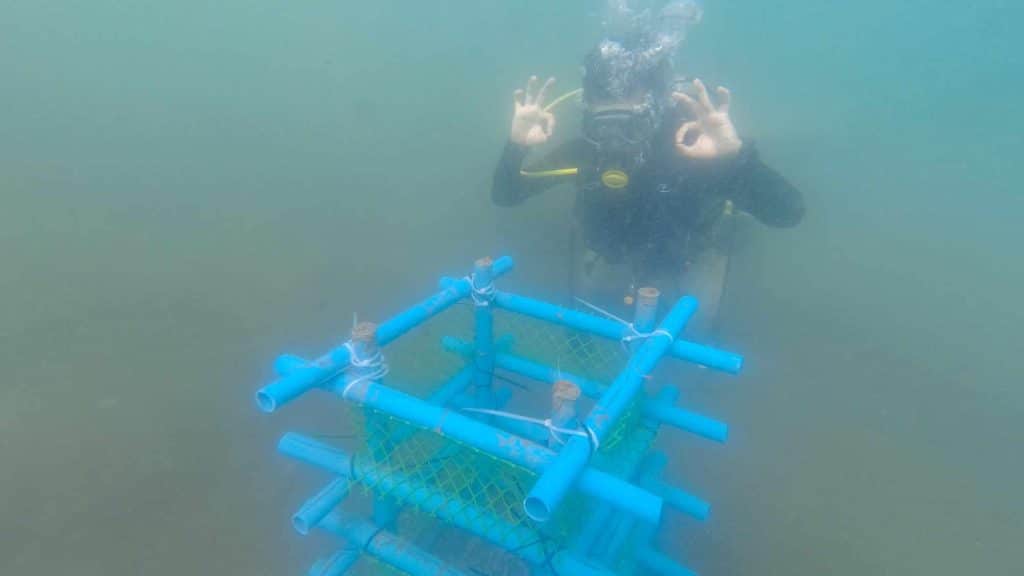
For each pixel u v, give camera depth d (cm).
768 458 314
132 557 241
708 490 294
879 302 481
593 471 145
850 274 532
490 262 235
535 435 242
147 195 621
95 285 443
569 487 134
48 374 342
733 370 203
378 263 505
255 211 598
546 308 238
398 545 199
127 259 487
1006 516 279
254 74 1266
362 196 646
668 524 274
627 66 283
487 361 255
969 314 462
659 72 295
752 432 333
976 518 278
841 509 283
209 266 484
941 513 281
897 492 293
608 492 141
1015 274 533
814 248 585
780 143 970
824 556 260
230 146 813
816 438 329
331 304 440
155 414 317
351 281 474
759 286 504
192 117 948
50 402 320
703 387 370
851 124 1205
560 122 430
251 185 668
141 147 784
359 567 226
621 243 377
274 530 261
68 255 486
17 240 502
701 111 286
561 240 539
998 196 777
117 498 266
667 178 338
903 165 934
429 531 238
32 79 1095
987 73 1791
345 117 973
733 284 503
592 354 288
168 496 270
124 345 374
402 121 938
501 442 151
